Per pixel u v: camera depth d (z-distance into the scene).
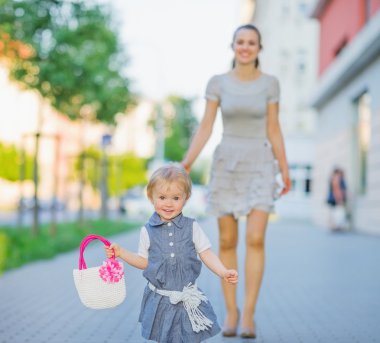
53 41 14.34
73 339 5.50
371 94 20.06
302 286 8.77
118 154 31.25
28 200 42.16
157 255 3.96
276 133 5.68
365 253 13.73
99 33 15.41
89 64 15.55
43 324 6.10
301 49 42.50
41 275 9.48
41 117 15.61
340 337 5.67
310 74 42.44
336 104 25.78
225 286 5.60
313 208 30.59
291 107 42.47
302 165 40.50
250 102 5.50
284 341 5.46
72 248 13.57
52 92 15.38
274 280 9.35
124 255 3.96
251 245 5.53
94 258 11.95
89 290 3.77
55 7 14.12
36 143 15.02
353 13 23.06
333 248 14.98
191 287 3.94
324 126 28.55
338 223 21.41
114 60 20.56
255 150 5.57
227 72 5.69
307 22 42.50
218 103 5.67
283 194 5.76
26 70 14.79
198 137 5.65
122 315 6.59
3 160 36.00
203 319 3.88
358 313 6.84
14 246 12.17
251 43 5.51
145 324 3.91
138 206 37.38
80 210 19.53
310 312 6.86
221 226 5.66
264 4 46.16
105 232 18.69
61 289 8.19
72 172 29.83
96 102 19.69
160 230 4.00
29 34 14.01
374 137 19.62
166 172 3.94
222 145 5.61
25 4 13.81
